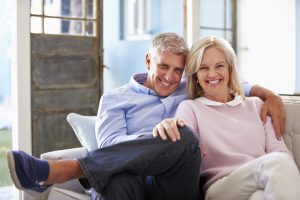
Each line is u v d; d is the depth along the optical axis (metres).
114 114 1.83
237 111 1.84
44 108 3.32
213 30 4.26
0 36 6.01
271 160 1.41
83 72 3.53
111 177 1.45
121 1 5.83
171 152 1.49
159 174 1.55
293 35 3.93
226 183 1.54
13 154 1.38
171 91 1.93
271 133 1.80
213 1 4.23
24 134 3.19
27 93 3.19
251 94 1.97
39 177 1.42
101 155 1.49
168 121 1.55
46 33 3.32
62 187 1.86
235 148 1.75
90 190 1.64
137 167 1.47
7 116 5.96
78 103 3.52
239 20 4.44
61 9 3.40
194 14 3.99
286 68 4.01
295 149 1.79
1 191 3.38
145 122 1.87
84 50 3.52
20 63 3.14
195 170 1.55
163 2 5.23
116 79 6.03
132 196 1.45
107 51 6.15
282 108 1.84
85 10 3.54
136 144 1.50
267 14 4.16
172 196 1.59
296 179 1.37
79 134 1.96
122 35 5.88
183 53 1.85
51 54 3.34
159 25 5.32
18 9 3.11
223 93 1.86
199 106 1.83
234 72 1.87
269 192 1.36
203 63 1.79
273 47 4.13
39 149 3.31
